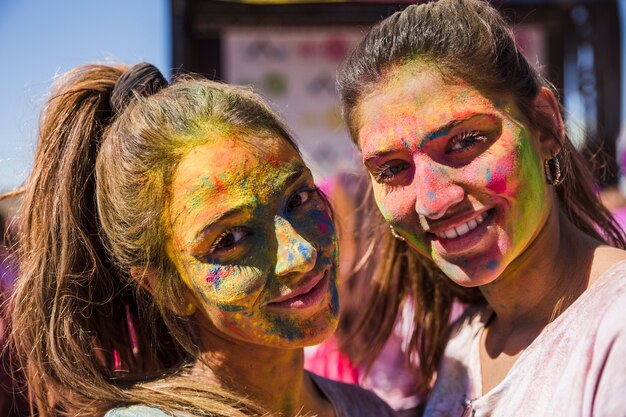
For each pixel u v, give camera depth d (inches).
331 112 165.9
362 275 87.7
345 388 77.0
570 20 163.9
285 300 62.1
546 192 63.2
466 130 59.2
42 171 67.6
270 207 61.4
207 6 161.8
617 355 53.1
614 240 74.6
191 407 61.3
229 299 60.9
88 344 67.6
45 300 67.1
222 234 60.6
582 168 73.0
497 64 59.8
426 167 60.1
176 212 60.9
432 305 81.5
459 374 72.0
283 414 67.9
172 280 63.5
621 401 52.2
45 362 67.7
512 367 60.8
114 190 63.3
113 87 68.9
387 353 96.3
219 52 165.5
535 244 63.4
